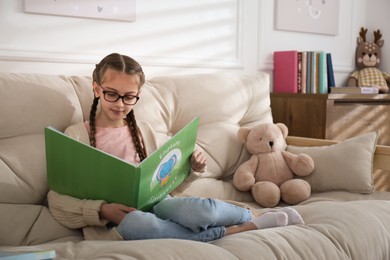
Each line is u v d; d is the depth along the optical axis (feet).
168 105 5.61
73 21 6.00
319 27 8.91
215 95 6.03
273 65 8.30
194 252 3.18
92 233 4.07
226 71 7.68
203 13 7.29
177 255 3.10
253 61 8.05
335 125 7.25
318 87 7.89
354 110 7.49
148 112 5.34
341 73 9.50
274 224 4.17
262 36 8.09
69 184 4.03
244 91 6.41
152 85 5.67
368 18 9.80
